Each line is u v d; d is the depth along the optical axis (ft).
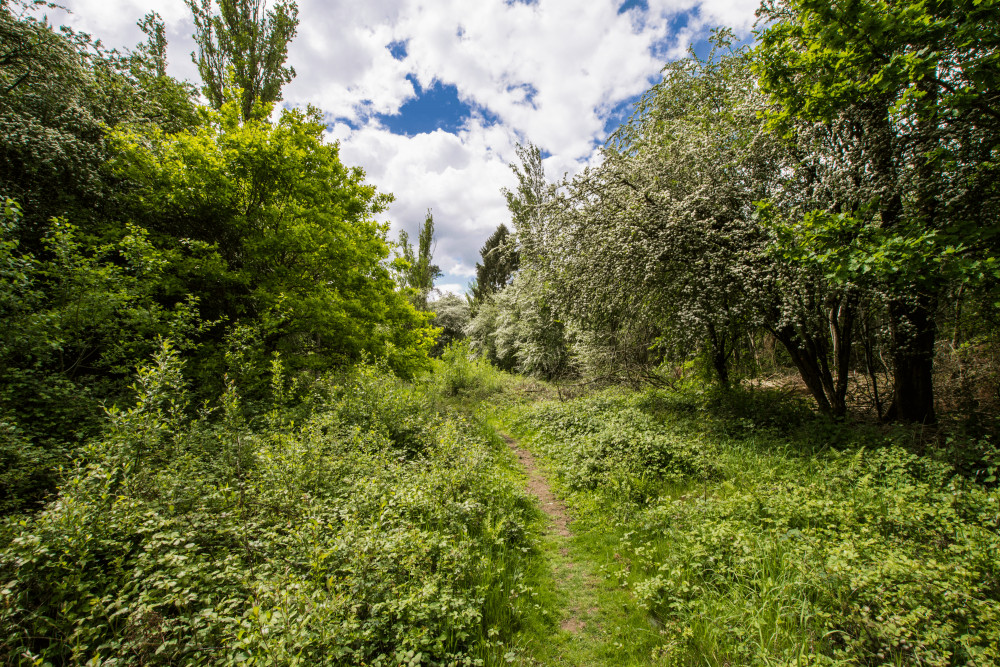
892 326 20.79
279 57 41.09
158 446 14.46
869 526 12.36
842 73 15.26
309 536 10.71
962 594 8.23
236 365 22.72
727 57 28.19
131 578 8.84
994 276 12.94
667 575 12.34
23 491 12.57
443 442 20.04
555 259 31.73
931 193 17.66
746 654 8.78
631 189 28.68
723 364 33.68
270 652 6.86
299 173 28.22
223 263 25.67
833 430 21.57
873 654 7.91
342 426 21.25
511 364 81.10
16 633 6.97
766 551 11.69
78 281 18.49
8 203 15.83
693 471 19.65
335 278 31.27
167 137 29.40
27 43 25.08
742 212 23.81
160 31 45.21
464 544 12.41
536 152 59.47
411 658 8.07
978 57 14.58
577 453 23.72
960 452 15.74
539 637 10.30
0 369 15.69
